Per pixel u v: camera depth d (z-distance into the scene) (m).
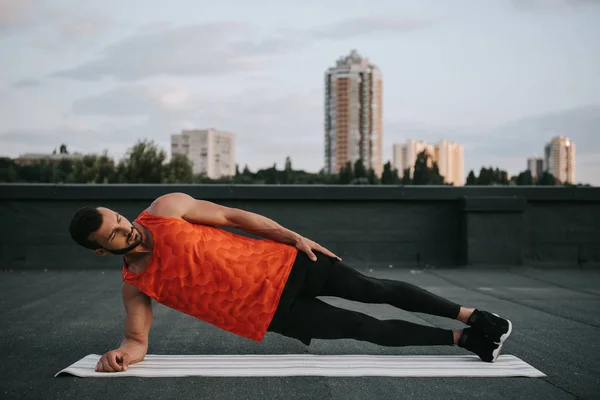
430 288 6.50
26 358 3.33
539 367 3.16
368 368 3.05
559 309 5.13
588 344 3.73
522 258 8.27
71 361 3.27
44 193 8.07
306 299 3.03
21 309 5.08
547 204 8.49
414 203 8.47
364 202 8.41
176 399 2.59
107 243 2.71
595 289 6.42
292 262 2.91
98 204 8.15
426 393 2.69
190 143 111.88
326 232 8.37
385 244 8.44
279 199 8.23
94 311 4.97
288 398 2.61
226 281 2.82
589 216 8.51
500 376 2.95
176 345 3.65
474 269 8.16
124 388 2.73
